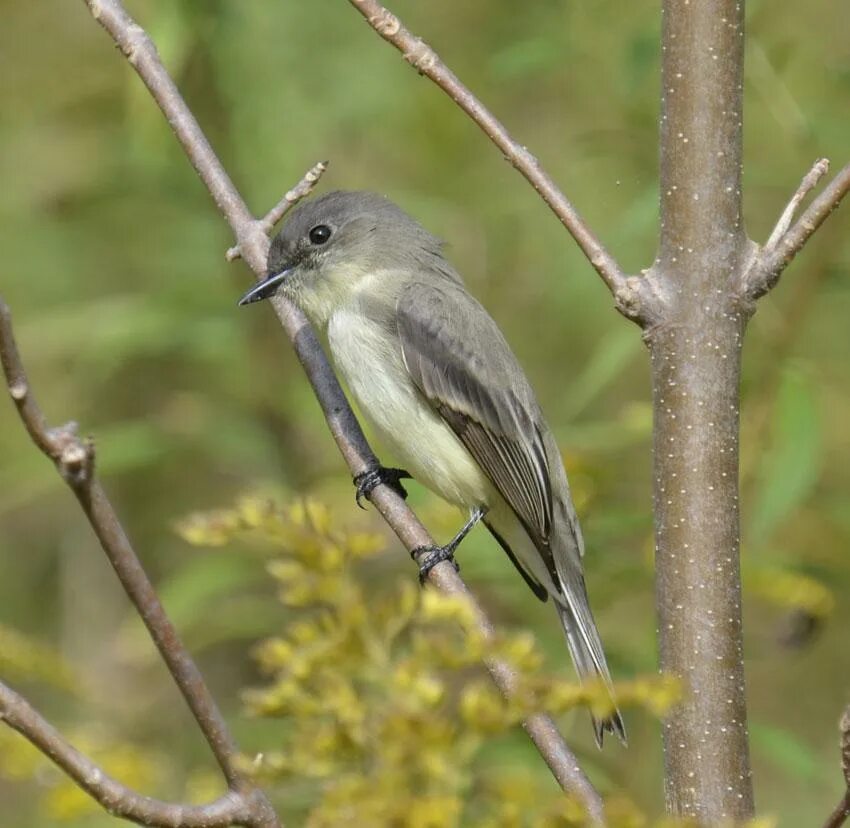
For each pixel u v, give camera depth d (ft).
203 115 41.09
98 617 46.34
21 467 42.42
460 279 33.63
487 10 46.55
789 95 36.63
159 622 16.38
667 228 20.39
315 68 43.14
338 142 44.91
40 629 46.37
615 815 14.25
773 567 32.83
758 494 33.91
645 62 36.45
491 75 41.88
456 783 13.56
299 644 13.87
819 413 32.37
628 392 44.50
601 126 45.44
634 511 32.86
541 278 45.16
